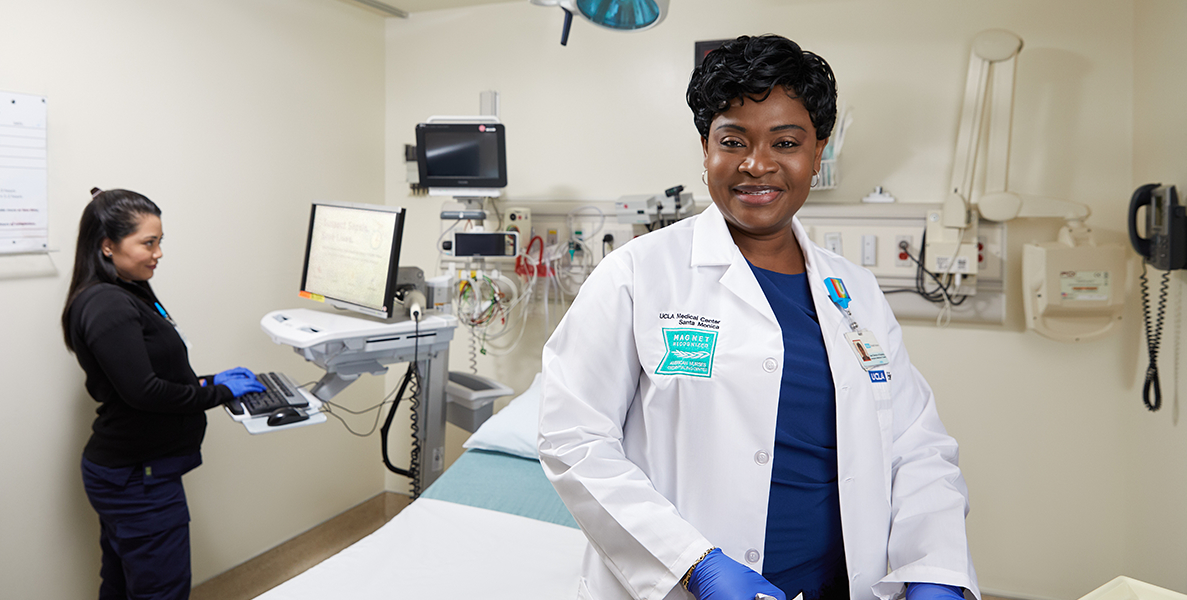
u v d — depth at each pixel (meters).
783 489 0.91
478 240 2.79
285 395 2.18
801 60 0.86
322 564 1.67
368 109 3.24
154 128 2.34
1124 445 2.44
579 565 1.67
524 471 2.28
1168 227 1.93
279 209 2.82
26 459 2.04
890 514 0.97
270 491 2.86
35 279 2.04
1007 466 2.58
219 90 2.55
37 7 2.00
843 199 2.68
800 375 0.92
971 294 2.52
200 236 2.51
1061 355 2.49
